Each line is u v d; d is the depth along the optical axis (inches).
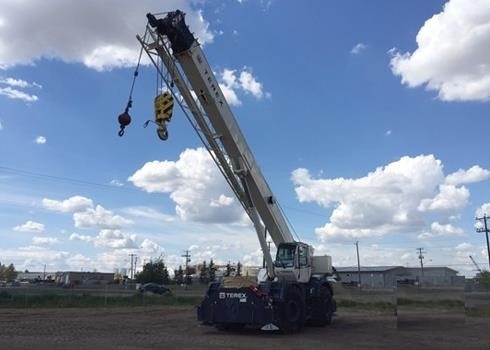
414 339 689.6
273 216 815.1
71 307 1386.6
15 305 1384.1
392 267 4874.5
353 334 745.0
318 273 877.2
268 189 818.8
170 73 700.7
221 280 760.3
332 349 581.9
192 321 933.2
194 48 709.9
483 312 1116.5
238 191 783.7
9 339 639.8
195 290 2893.7
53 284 4315.9
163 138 664.4
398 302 1282.0
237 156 772.0
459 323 935.7
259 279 805.2
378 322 956.6
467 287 1493.6
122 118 641.6
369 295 1724.9
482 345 634.2
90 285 4121.6
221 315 733.3
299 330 773.3
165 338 671.8
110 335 698.8
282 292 736.3
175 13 691.4
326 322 873.5
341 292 1748.3
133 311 1221.7
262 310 713.6
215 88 739.4
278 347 592.1
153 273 4448.8
